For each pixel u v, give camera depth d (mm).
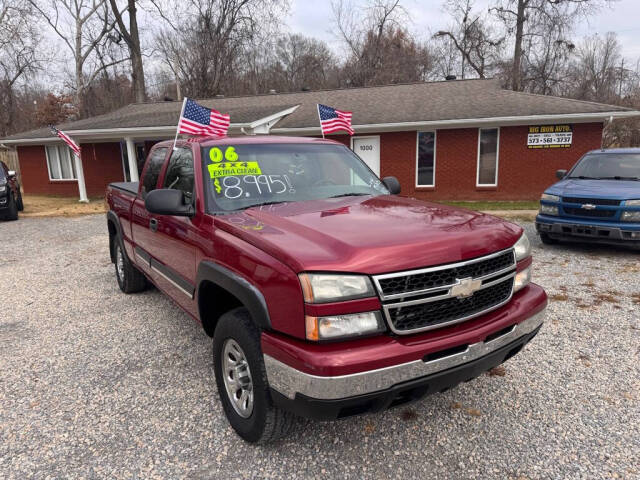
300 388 2156
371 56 33906
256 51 32938
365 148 15141
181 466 2586
